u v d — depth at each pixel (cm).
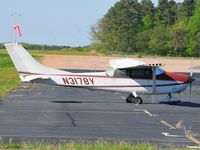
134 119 5412
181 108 6531
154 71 6838
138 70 6831
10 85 9694
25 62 6638
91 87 6756
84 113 5800
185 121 5344
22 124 4875
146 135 4403
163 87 6869
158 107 6569
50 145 3606
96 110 6109
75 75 6712
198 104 7056
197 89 9762
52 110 6012
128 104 6838
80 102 7000
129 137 4281
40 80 6650
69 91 8762
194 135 4441
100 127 4803
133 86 6838
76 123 5019
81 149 3456
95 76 6756
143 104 6875
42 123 4966
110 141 4028
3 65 17812
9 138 4081
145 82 6850
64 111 5944
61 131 4506
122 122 5169
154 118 5528
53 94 8150
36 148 3503
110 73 6794
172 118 5559
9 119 5194
